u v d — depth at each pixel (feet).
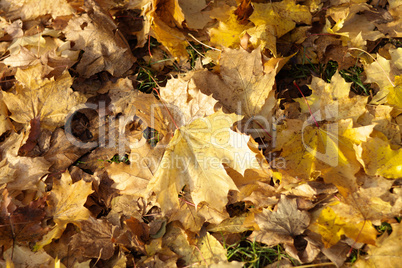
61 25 4.47
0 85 4.32
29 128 4.14
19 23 4.48
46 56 4.29
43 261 3.85
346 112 4.00
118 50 4.32
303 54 4.30
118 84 4.30
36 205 3.95
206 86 4.08
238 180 3.97
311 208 3.89
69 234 3.95
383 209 3.80
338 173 3.85
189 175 3.88
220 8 4.38
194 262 3.87
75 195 3.98
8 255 3.81
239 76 4.08
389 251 3.75
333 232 3.80
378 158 3.87
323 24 4.34
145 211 4.00
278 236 3.84
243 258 3.90
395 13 4.33
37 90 4.18
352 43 4.25
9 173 4.01
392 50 4.19
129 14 4.49
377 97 4.11
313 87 4.07
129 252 3.89
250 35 4.19
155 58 4.40
